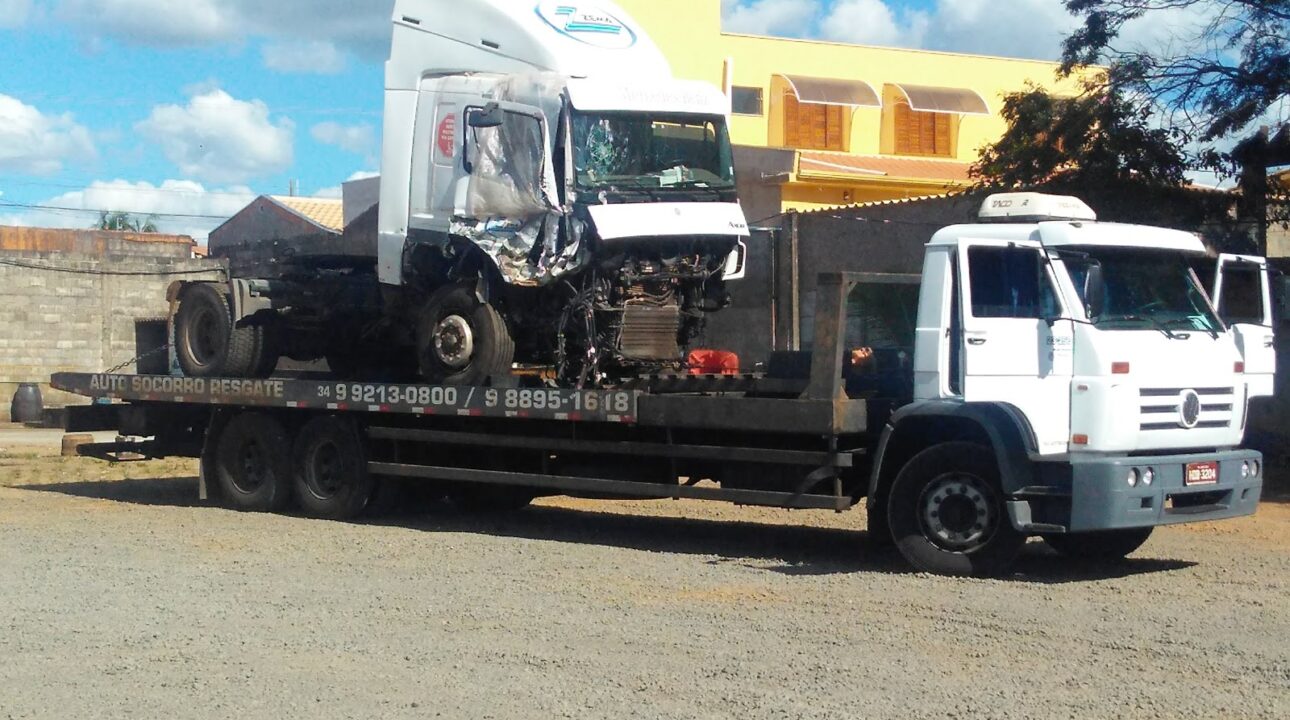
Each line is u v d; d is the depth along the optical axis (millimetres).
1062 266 9820
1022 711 6469
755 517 14398
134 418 16562
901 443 10594
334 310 14898
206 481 15523
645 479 12016
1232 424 10367
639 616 8734
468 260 12867
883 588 9672
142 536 12766
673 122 12500
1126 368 9656
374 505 14102
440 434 13125
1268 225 17656
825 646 7848
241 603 9273
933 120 36188
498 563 10953
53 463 21750
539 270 12039
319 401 13961
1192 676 7141
